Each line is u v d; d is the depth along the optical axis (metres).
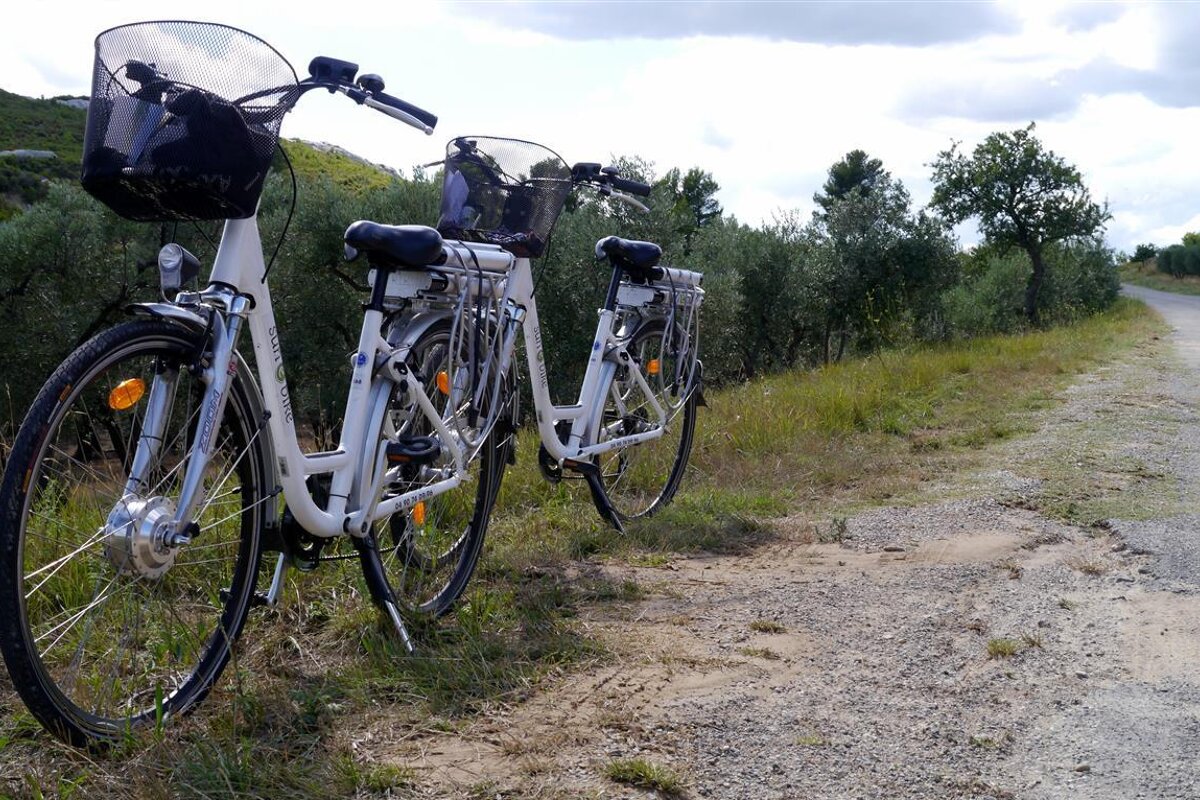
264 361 2.73
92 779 2.28
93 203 17.94
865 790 2.42
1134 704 2.94
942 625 3.56
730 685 2.98
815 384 10.63
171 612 2.80
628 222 18.84
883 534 4.79
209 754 2.34
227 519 2.79
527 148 3.75
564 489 5.20
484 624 3.35
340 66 2.79
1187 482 5.91
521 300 3.96
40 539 2.33
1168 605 3.78
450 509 3.98
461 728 2.63
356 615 3.24
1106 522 4.95
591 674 3.02
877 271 25.72
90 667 2.59
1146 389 10.59
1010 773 2.54
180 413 2.47
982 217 37.94
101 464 2.42
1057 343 18.03
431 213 18.81
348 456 3.03
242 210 2.52
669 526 4.71
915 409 8.79
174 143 2.36
